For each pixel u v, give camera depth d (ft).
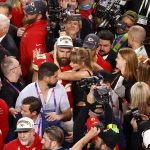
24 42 85.05
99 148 67.10
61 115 74.33
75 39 84.94
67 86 76.84
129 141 73.15
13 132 73.00
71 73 76.79
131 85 77.71
